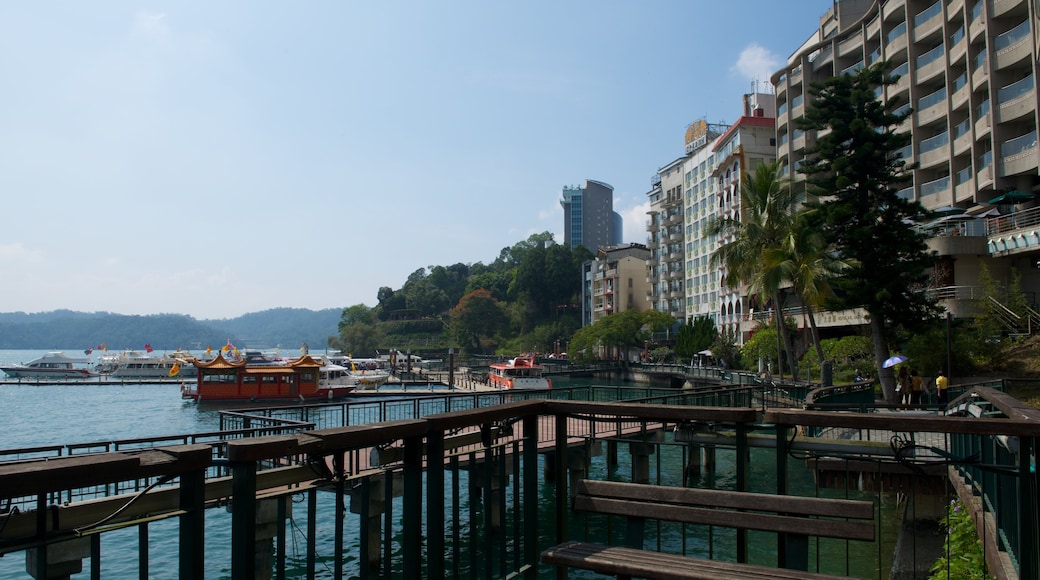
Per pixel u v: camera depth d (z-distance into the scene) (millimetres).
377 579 13562
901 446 5512
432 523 4551
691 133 96625
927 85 50188
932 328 33312
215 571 15539
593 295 120938
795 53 71875
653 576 4039
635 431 21453
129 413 51812
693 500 4500
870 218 31281
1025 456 4281
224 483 10828
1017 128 41156
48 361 100125
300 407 17312
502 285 162500
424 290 171250
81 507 8570
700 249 89875
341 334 174875
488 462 5332
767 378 46188
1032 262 41375
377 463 9664
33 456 24062
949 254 41500
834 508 4152
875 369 38750
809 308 37625
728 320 78125
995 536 6473
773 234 38469
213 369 53281
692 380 64562
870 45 57562
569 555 4320
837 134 32094
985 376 33094
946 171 49312
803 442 5699
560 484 5562
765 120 76000
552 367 88375
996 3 41000
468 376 78062
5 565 16297
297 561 15570
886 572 12766
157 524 20219
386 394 58406
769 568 4039
